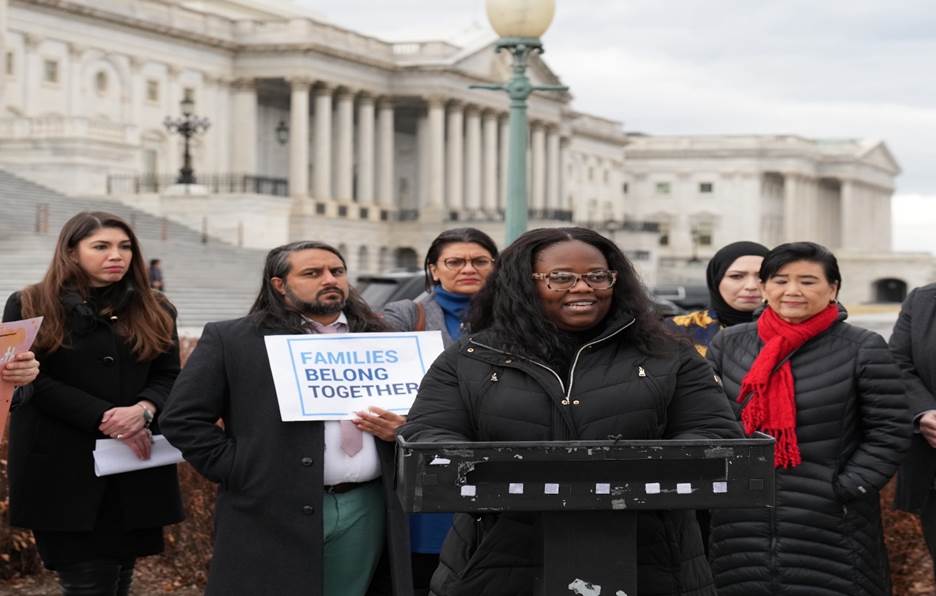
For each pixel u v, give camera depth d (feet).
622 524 16.03
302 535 21.76
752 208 483.51
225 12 345.92
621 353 17.83
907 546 33.14
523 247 17.85
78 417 25.34
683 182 489.26
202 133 288.30
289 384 22.08
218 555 22.17
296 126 293.43
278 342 22.33
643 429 17.49
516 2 56.08
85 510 25.68
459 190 326.65
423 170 330.54
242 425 22.21
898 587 33.01
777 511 23.50
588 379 17.58
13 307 26.05
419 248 316.81
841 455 23.59
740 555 23.66
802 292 23.68
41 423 25.81
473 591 17.25
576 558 16.01
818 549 23.35
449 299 28.91
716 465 15.64
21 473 25.88
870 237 552.41
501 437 17.52
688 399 18.07
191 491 34.94
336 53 298.15
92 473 25.85
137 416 25.50
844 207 516.73
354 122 334.85
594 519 16.01
